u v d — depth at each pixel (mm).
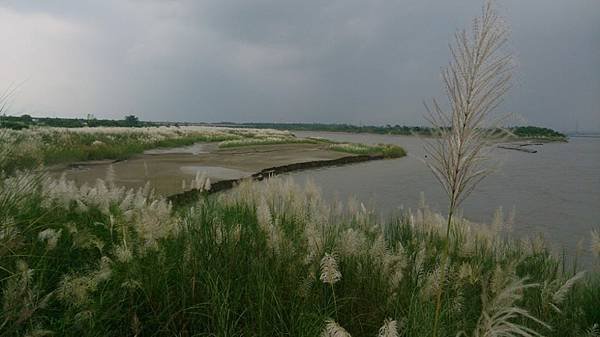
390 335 2096
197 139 44188
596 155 54219
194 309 2887
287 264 3314
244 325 2889
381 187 17812
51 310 2580
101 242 3068
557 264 4258
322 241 3459
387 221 5750
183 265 3086
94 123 58875
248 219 4402
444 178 2070
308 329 2686
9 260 2693
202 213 4059
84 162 19250
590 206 14039
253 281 3117
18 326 2197
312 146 46125
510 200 15203
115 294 2756
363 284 3266
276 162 25812
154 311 2762
